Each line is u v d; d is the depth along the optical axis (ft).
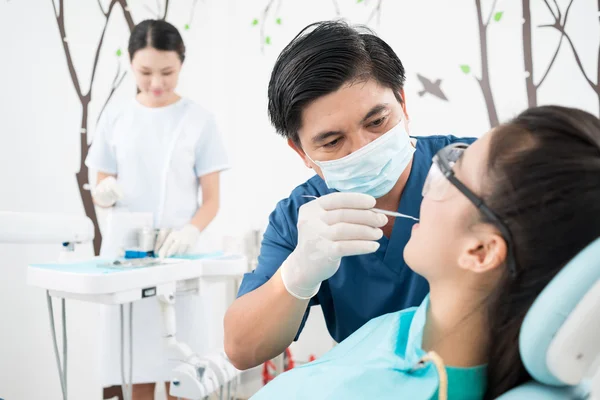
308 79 2.95
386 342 2.59
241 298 3.33
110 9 8.62
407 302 3.55
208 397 5.69
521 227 1.96
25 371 7.50
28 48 7.59
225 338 3.33
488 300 2.15
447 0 8.21
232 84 9.80
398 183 3.66
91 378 8.22
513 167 1.99
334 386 2.28
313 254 2.87
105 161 7.44
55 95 7.94
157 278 5.11
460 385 2.22
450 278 2.24
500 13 7.90
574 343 1.77
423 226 2.33
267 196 9.66
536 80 7.73
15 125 7.45
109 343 6.78
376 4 8.67
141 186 7.29
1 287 7.25
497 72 7.96
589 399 2.07
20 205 7.52
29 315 7.56
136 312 6.72
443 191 2.24
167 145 7.33
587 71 7.47
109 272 4.75
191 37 9.68
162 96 7.37
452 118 8.25
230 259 6.00
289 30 9.37
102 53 8.53
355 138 3.16
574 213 1.89
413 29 8.45
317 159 3.37
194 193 7.67
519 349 1.97
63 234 5.40
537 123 2.04
